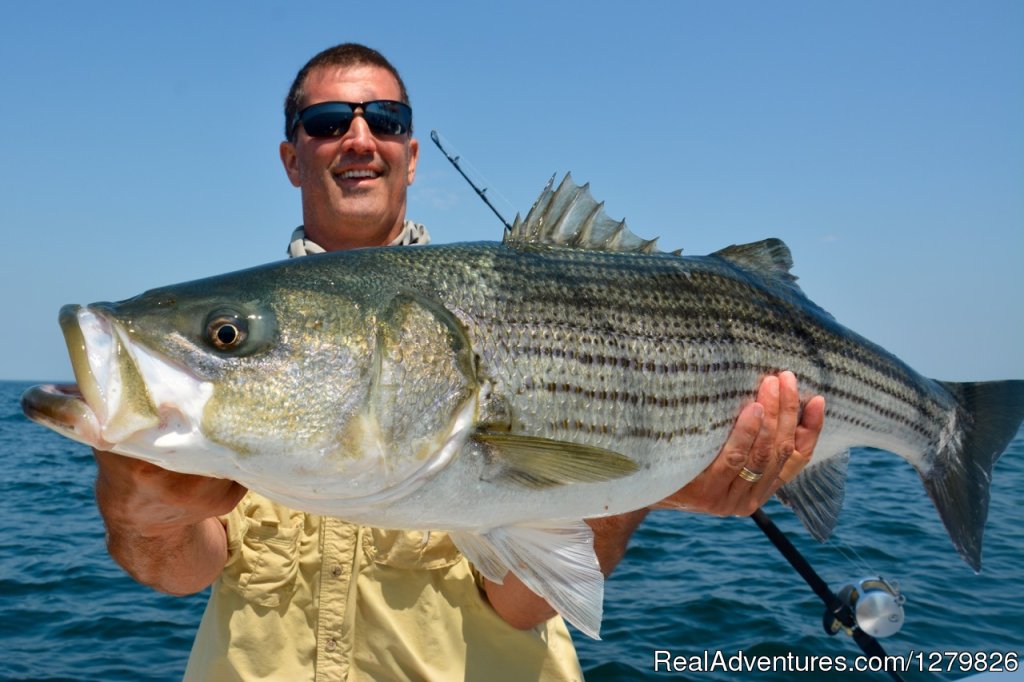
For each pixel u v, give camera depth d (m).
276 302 0.73
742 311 0.96
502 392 0.79
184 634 1.99
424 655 0.90
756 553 2.62
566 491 0.79
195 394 0.69
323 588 0.90
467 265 0.81
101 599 2.23
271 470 0.72
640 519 0.96
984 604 2.08
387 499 0.75
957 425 1.21
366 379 0.74
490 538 0.80
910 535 2.83
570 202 0.91
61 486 4.36
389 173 1.11
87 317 0.67
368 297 0.76
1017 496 3.87
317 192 1.11
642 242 0.95
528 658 0.95
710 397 0.90
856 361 1.07
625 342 0.85
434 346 0.76
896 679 1.23
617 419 0.84
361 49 1.12
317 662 0.89
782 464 0.94
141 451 0.67
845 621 1.27
